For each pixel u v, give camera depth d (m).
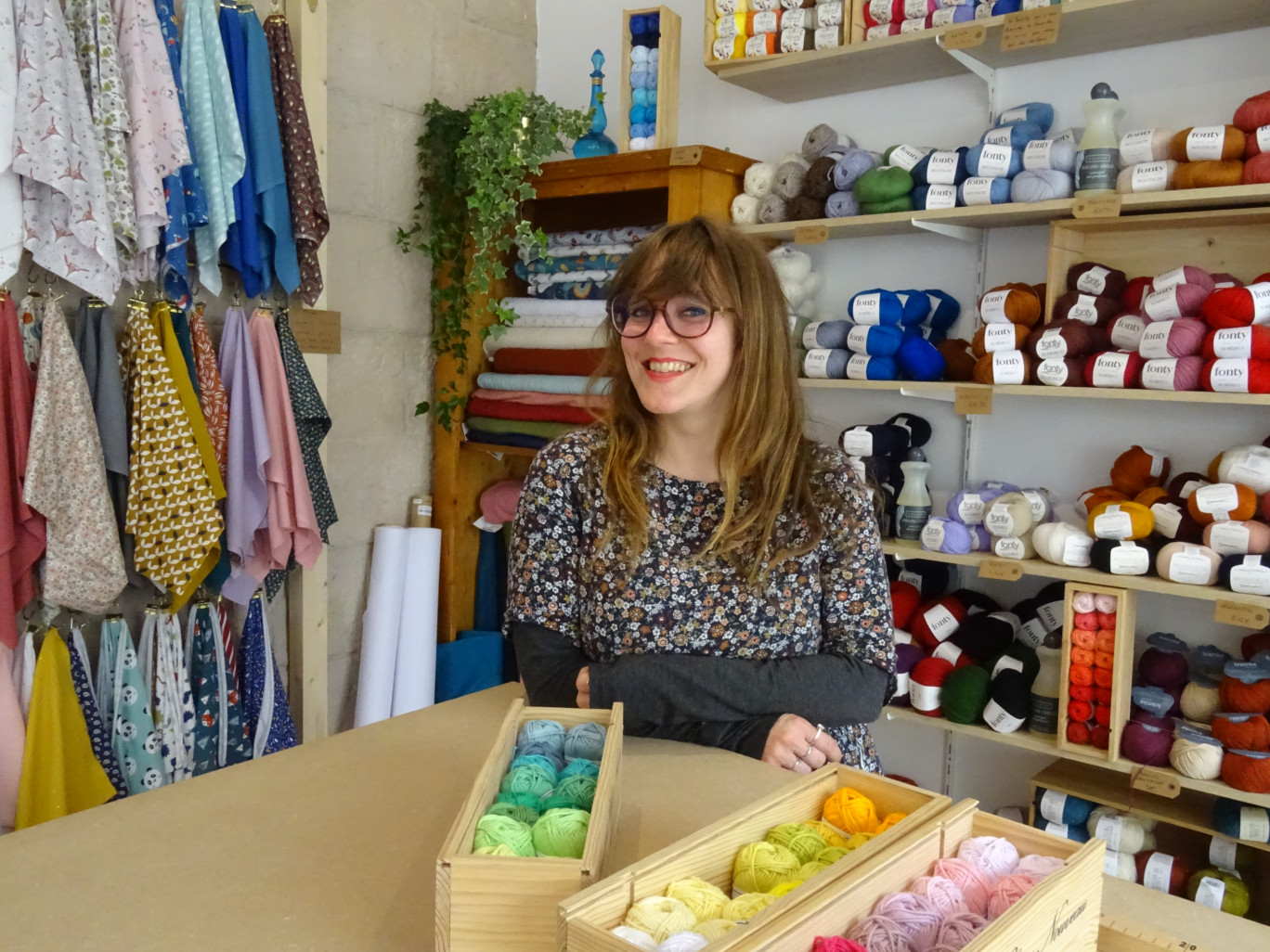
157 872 0.83
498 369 2.89
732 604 1.31
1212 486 1.95
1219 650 2.13
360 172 2.70
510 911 0.68
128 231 1.93
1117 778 2.24
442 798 1.00
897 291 2.39
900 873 0.74
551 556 1.36
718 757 1.14
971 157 2.19
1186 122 2.15
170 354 2.06
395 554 2.75
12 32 1.73
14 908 0.77
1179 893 2.02
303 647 2.53
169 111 1.98
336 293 2.67
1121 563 2.01
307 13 2.33
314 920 0.76
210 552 2.20
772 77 2.51
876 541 1.37
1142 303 2.04
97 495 1.92
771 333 1.27
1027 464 2.42
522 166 2.63
